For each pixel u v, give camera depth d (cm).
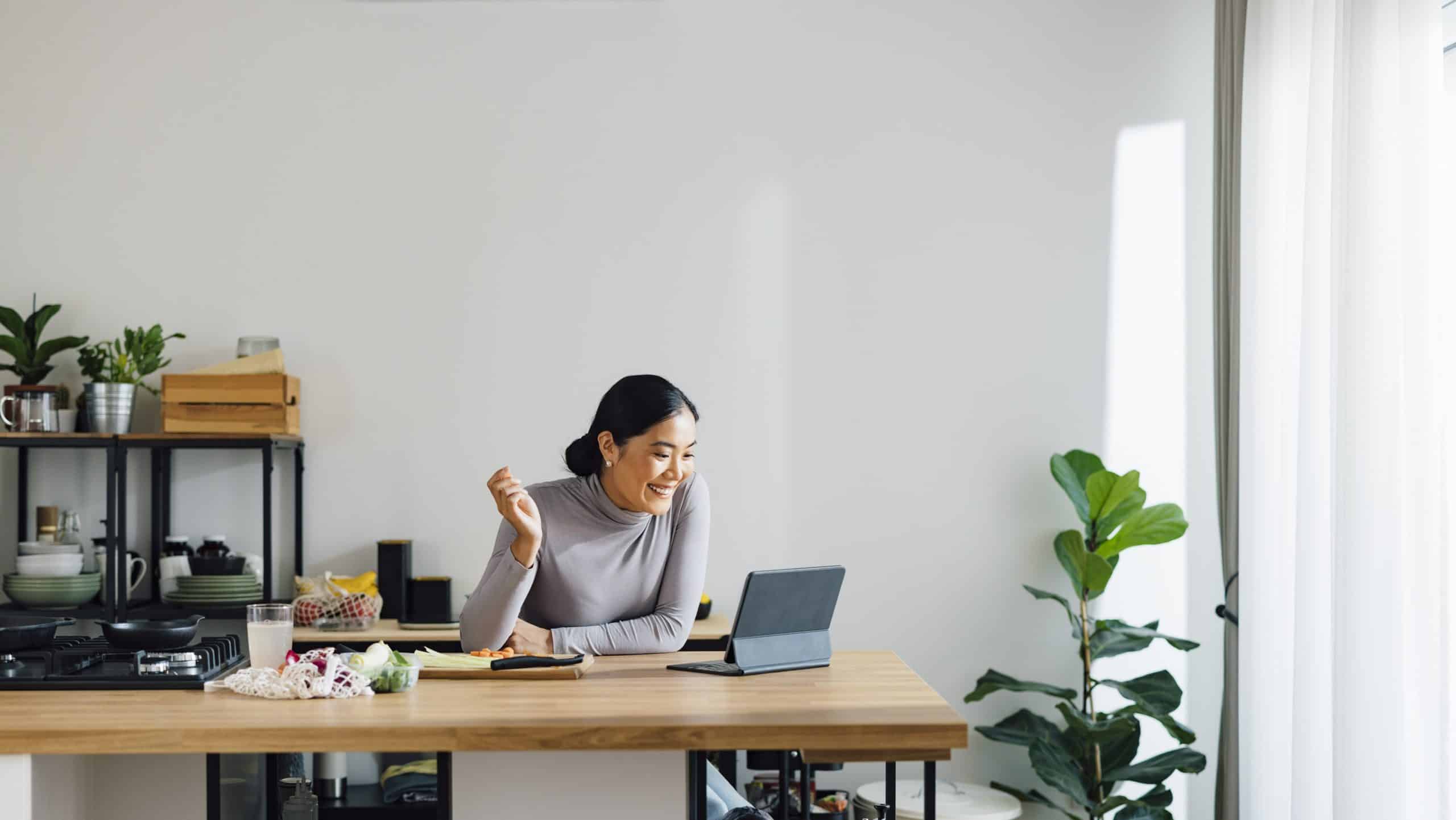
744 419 386
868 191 391
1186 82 393
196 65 386
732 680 205
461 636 238
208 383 356
